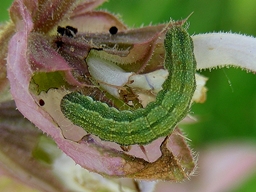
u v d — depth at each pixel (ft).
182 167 0.35
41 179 0.40
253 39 0.37
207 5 0.64
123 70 0.36
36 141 0.39
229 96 0.64
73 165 0.40
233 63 0.37
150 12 0.64
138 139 0.34
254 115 0.64
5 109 0.39
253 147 0.58
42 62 0.34
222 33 0.37
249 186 0.57
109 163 0.34
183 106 0.34
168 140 0.37
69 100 0.35
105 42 0.37
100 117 0.34
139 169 0.34
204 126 0.63
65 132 0.35
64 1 0.37
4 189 0.43
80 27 0.39
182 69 0.34
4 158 0.39
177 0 0.64
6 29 0.37
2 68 0.37
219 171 0.56
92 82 0.36
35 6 0.36
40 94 0.35
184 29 0.35
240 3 0.63
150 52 0.36
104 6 0.63
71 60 0.36
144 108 0.34
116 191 0.41
